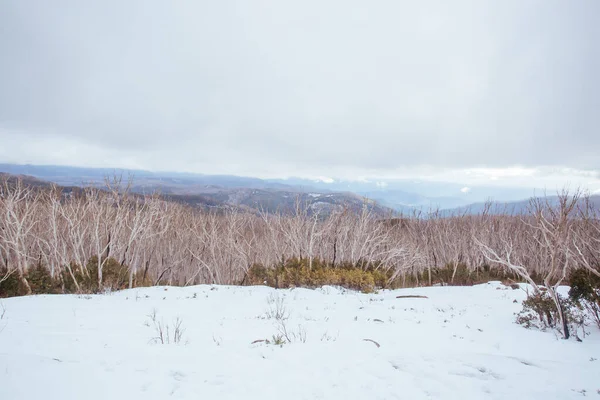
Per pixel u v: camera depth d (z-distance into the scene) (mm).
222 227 25766
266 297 13352
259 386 5094
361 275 16672
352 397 4887
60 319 8992
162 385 4984
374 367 5918
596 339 7938
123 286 16359
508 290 14969
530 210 10844
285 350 6777
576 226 13820
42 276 15234
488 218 23281
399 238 23031
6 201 15562
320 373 5621
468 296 13906
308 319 9836
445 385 5355
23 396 4395
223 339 7621
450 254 22266
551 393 5211
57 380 4875
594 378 5746
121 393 4695
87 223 17953
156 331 8172
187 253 26250
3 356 5504
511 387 5371
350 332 8391
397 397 4945
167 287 16047
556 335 8250
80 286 14758
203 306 11555
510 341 7855
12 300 11828
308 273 16703
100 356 6078
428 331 8641
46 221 18922
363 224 20688
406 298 13664
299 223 20781
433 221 24438
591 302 8758
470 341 7863
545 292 9422
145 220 18938
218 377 5355
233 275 25125
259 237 25531
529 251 21844
